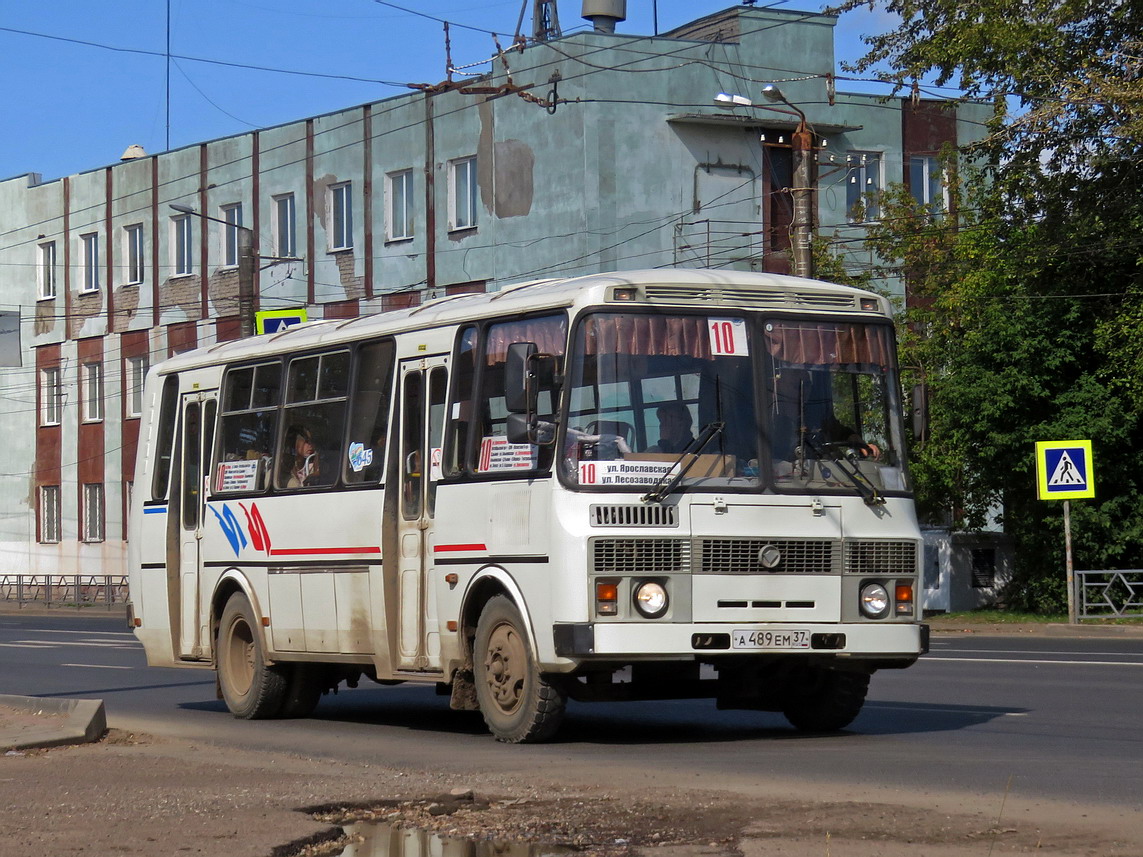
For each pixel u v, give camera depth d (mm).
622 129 46281
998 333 37938
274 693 18422
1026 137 38188
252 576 18562
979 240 39781
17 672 26938
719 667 14766
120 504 63406
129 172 63094
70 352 65688
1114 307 37812
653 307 14344
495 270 48594
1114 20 38000
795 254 33344
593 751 14141
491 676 14992
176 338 61094
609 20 49156
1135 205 37375
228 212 58938
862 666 14797
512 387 14062
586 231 45812
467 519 15258
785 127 48625
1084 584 36906
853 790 11289
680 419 14219
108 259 64062
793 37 49375
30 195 67625
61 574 64688
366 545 16656
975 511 41062
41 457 66750
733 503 14125
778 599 14164
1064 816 10102
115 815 10500
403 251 51688
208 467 19625
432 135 50625
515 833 9961
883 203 43469
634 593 13773
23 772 12727
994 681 21172
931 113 51969
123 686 24172
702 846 9352
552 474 14062
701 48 47562
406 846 9680
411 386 16453
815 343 14836
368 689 24141
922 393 15562
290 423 18250
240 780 12188
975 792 11180
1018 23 37031
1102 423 36969
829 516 14438
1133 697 18734
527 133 47469
